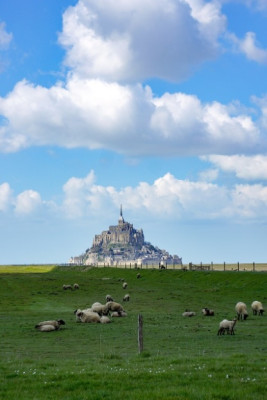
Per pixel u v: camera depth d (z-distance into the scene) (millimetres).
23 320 67875
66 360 35125
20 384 24734
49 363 32594
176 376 25516
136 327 58250
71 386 23703
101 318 64625
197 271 147375
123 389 23000
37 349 42750
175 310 81312
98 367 29859
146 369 27859
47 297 105500
